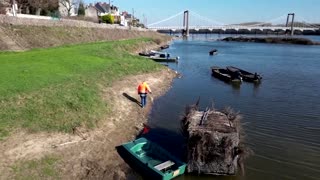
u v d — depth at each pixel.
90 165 17.84
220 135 17.23
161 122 25.59
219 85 40.09
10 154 16.89
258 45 124.56
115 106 26.02
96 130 21.36
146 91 28.73
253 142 21.75
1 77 26.20
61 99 23.17
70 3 101.12
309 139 22.50
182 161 18.06
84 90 26.02
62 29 60.38
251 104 31.20
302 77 46.59
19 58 35.34
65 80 27.72
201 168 17.55
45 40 50.44
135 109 27.56
